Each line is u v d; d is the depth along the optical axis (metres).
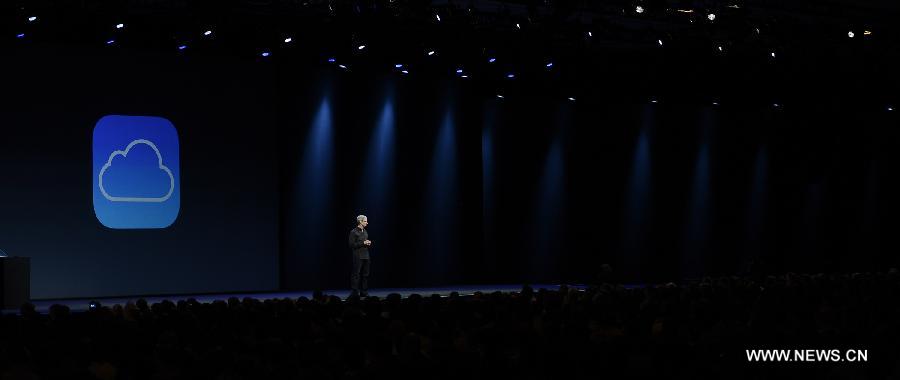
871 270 23.16
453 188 19.11
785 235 22.38
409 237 18.61
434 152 18.88
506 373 5.34
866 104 20.02
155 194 16.56
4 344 6.96
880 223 23.47
